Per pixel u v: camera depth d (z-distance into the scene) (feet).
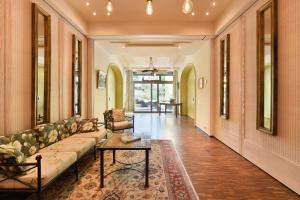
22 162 7.87
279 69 10.43
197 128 26.86
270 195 9.31
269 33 11.58
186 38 20.86
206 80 22.97
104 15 18.21
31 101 11.24
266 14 11.91
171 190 9.70
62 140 13.08
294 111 9.41
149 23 19.51
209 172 11.94
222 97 18.79
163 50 28.09
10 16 9.75
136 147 10.31
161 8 16.75
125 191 9.55
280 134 10.46
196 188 9.96
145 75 50.47
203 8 16.76
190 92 40.34
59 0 13.85
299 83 9.09
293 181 9.59
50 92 13.20
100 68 25.31
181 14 18.03
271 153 11.30
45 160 9.27
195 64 29.27
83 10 17.10
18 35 10.30
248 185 10.30
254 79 13.15
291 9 9.52
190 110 40.47
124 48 26.73
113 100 39.06
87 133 15.35
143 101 50.75
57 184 10.27
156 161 13.76
